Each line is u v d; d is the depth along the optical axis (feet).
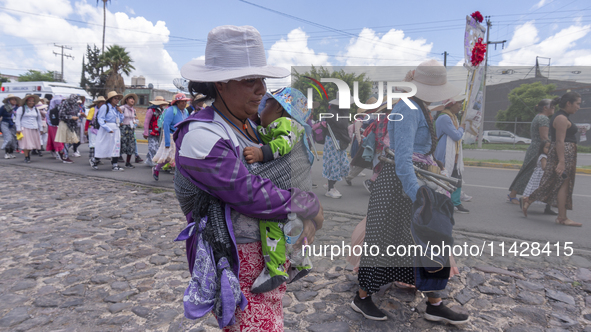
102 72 133.69
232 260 4.03
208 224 4.03
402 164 5.29
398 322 7.37
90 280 9.44
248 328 4.08
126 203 17.40
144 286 9.11
